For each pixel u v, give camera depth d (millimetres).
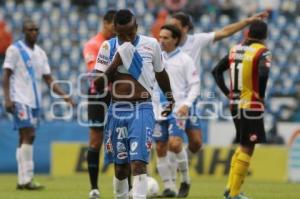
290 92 70750
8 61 37469
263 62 28141
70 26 74750
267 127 57000
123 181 25422
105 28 32562
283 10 77125
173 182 33844
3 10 74938
